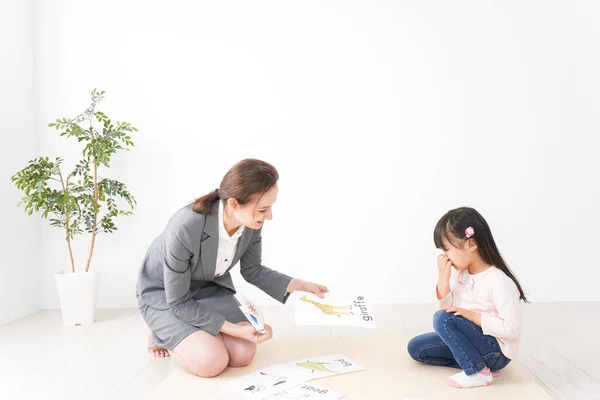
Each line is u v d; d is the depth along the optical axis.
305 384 1.88
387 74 3.28
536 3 3.24
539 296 3.29
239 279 3.30
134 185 3.29
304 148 3.29
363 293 3.30
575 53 3.23
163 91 3.28
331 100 3.28
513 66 3.25
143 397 1.89
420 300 3.29
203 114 3.29
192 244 1.98
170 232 1.99
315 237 3.30
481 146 3.26
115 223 3.30
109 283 3.31
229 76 3.29
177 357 2.04
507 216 3.27
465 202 3.28
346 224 3.29
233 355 2.05
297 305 2.17
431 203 3.28
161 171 3.29
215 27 3.28
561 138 3.25
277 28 3.28
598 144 3.24
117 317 3.04
